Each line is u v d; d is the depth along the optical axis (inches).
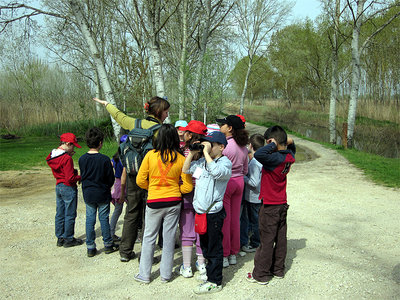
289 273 154.7
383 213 253.9
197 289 136.4
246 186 176.4
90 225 174.6
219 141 136.2
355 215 250.1
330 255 176.2
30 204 279.7
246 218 179.8
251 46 1121.4
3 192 322.0
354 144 734.5
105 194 175.0
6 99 980.6
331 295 135.4
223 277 151.6
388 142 719.7
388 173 407.8
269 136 142.6
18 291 140.6
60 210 189.5
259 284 144.3
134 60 675.4
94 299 134.0
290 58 1358.3
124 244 168.1
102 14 808.3
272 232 142.4
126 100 719.7
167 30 831.1
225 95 645.3
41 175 400.5
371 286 141.9
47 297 135.9
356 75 630.5
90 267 163.8
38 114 948.0
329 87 1184.2
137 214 166.6
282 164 137.4
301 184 361.7
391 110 1096.2
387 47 1263.5
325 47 1079.6
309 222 235.0
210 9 592.7
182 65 630.5
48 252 183.2
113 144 649.0
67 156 181.8
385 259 170.1
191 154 135.5
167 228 143.0
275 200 141.3
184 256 151.8
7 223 231.8
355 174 417.4
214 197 134.4
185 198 148.6
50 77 978.1
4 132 909.8
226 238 157.8
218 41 860.6
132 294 137.5
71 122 906.7
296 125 1244.5
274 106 2117.4
